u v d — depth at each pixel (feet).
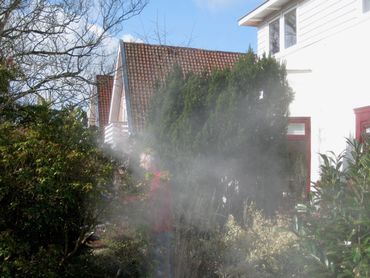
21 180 15.33
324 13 34.76
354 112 30.63
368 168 12.41
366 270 11.12
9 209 15.72
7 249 15.12
